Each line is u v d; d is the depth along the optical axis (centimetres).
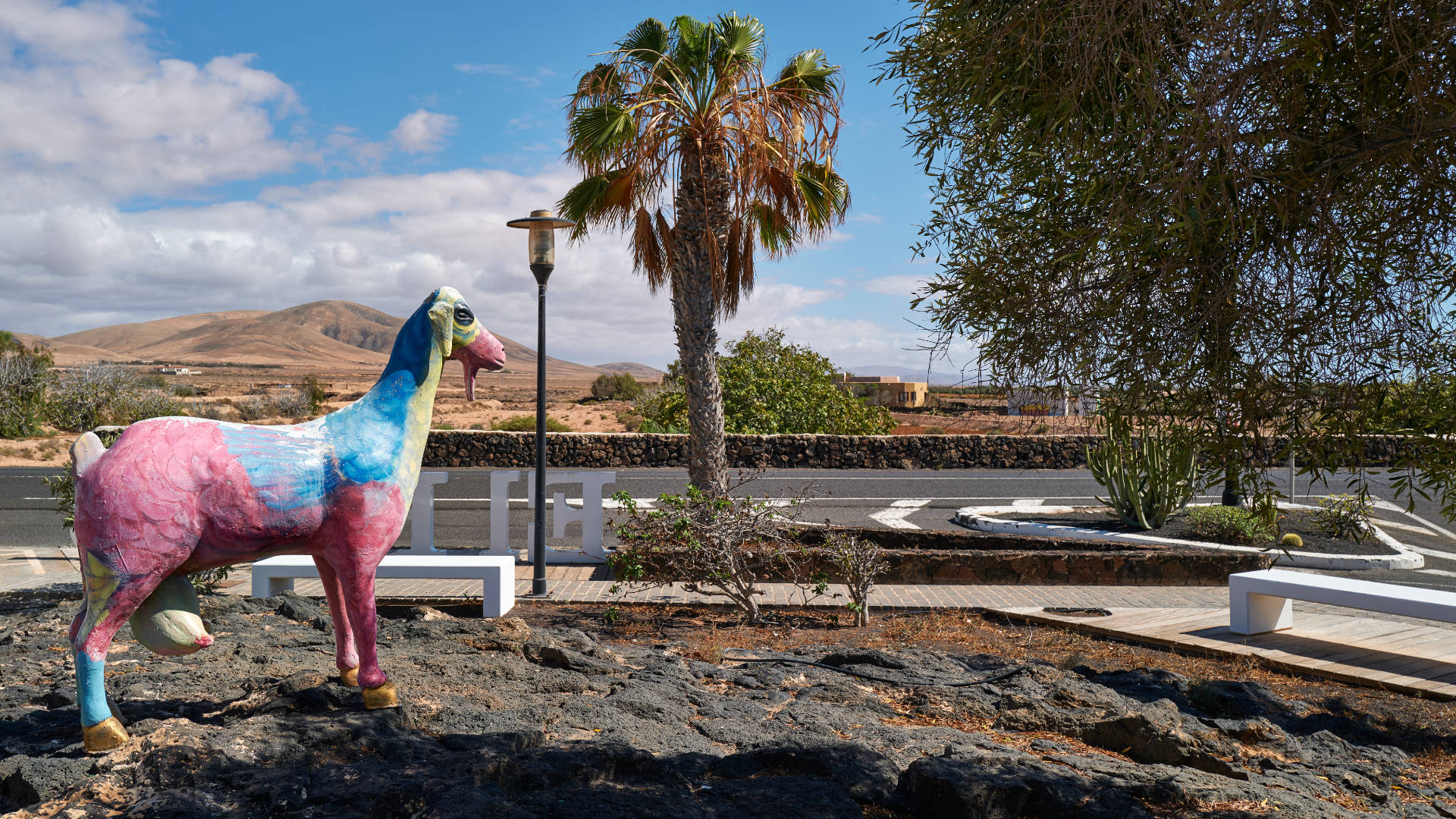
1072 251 288
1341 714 526
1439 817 357
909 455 2267
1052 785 324
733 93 1099
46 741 375
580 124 1069
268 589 756
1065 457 2297
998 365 314
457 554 1067
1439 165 261
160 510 341
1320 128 266
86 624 344
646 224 1137
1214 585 961
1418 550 1208
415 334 421
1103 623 752
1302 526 1248
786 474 2084
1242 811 327
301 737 355
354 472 384
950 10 314
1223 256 263
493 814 286
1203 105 247
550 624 742
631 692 452
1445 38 231
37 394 2939
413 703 409
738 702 466
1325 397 270
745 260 1151
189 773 318
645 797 316
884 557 945
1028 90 293
